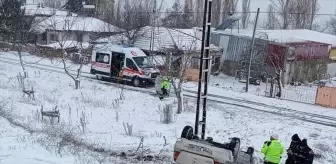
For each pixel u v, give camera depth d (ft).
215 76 155.74
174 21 239.50
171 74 91.04
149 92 103.45
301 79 152.66
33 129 52.65
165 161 48.34
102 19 222.07
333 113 95.35
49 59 155.43
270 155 44.55
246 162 39.37
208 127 71.92
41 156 36.29
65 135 51.88
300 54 151.74
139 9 224.94
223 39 161.38
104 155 47.21
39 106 77.92
